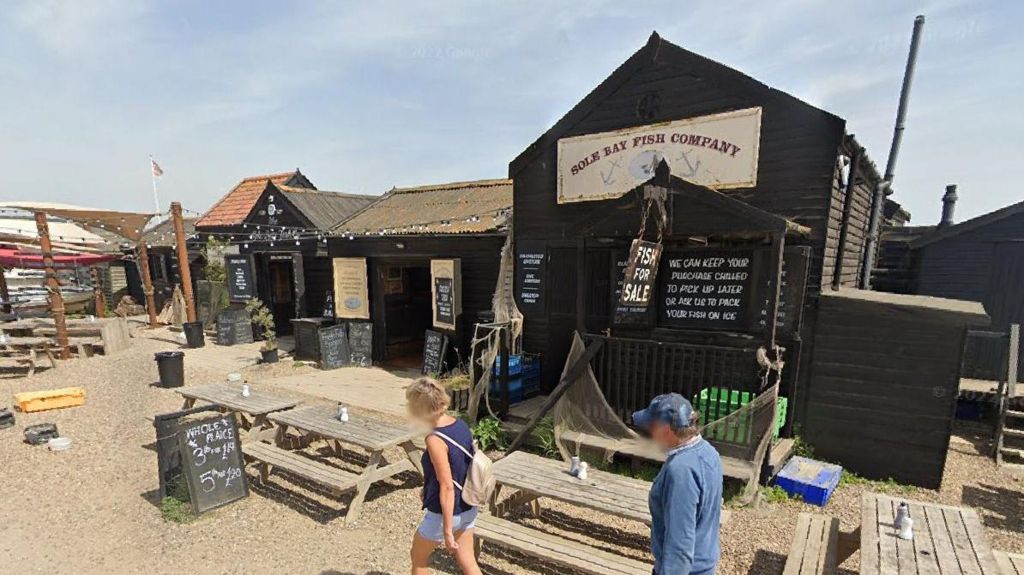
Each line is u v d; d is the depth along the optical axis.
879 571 2.91
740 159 6.37
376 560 4.21
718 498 2.53
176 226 13.90
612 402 6.30
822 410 6.20
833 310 6.02
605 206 5.84
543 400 8.03
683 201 5.43
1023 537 4.71
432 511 3.25
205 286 16.62
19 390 9.31
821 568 3.49
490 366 7.19
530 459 4.94
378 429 5.54
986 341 8.45
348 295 11.92
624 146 7.26
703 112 6.67
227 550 4.33
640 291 5.22
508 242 8.94
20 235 15.50
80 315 19.20
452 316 10.14
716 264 6.25
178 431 4.89
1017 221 8.24
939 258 9.00
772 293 5.16
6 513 4.89
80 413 7.98
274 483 5.68
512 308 8.66
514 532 4.00
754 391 5.73
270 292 14.95
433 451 3.13
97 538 4.48
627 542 4.56
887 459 5.91
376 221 12.62
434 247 10.63
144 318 19.39
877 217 8.55
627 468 5.94
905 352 5.70
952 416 5.55
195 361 11.96
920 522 3.49
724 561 4.18
